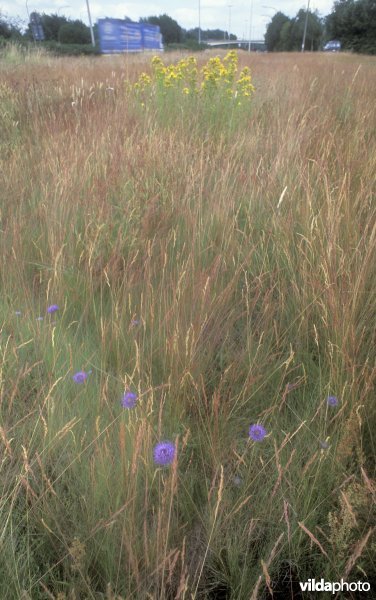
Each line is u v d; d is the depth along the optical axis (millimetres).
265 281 2623
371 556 1441
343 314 2020
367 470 1691
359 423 1576
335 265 2330
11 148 4816
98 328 2369
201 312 2084
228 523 1468
